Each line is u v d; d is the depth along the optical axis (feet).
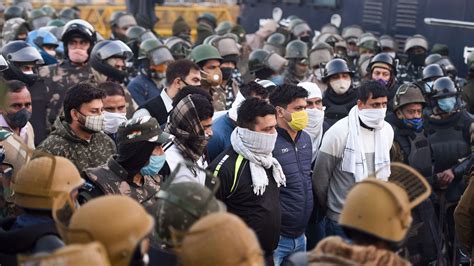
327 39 47.14
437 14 48.29
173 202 13.69
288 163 22.33
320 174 23.86
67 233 11.98
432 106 29.25
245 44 52.70
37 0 84.07
